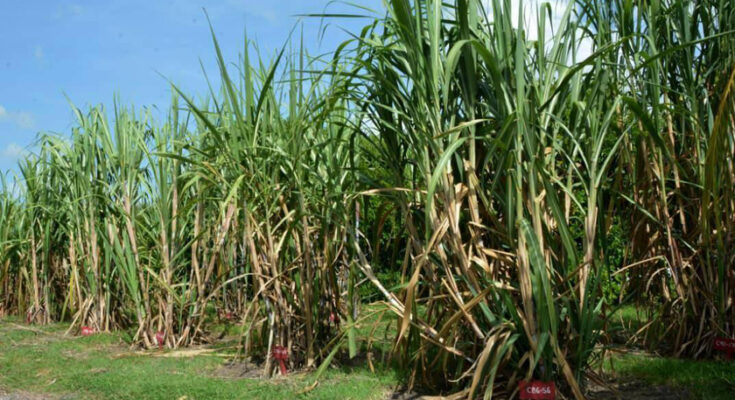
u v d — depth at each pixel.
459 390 3.62
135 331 6.80
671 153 4.62
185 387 4.20
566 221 3.48
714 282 4.59
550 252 3.35
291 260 4.72
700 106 4.69
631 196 4.95
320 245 4.60
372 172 4.55
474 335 3.55
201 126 6.18
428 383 3.74
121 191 6.43
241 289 7.48
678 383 3.87
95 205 6.81
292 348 4.66
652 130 3.19
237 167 4.40
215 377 4.58
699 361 4.48
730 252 4.49
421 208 3.85
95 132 6.68
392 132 3.79
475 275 3.41
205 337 6.31
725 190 4.18
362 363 4.80
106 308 6.89
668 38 4.59
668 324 5.01
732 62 4.50
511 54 3.52
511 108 3.28
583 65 3.03
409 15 3.33
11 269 9.02
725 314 4.55
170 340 5.96
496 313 3.40
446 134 3.17
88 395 4.21
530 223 3.32
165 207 6.02
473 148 3.37
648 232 4.85
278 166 4.42
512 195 3.20
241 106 4.65
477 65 3.50
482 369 3.17
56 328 7.49
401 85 3.55
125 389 4.26
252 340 5.16
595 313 3.37
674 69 4.86
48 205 7.94
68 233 7.42
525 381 3.16
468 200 3.45
